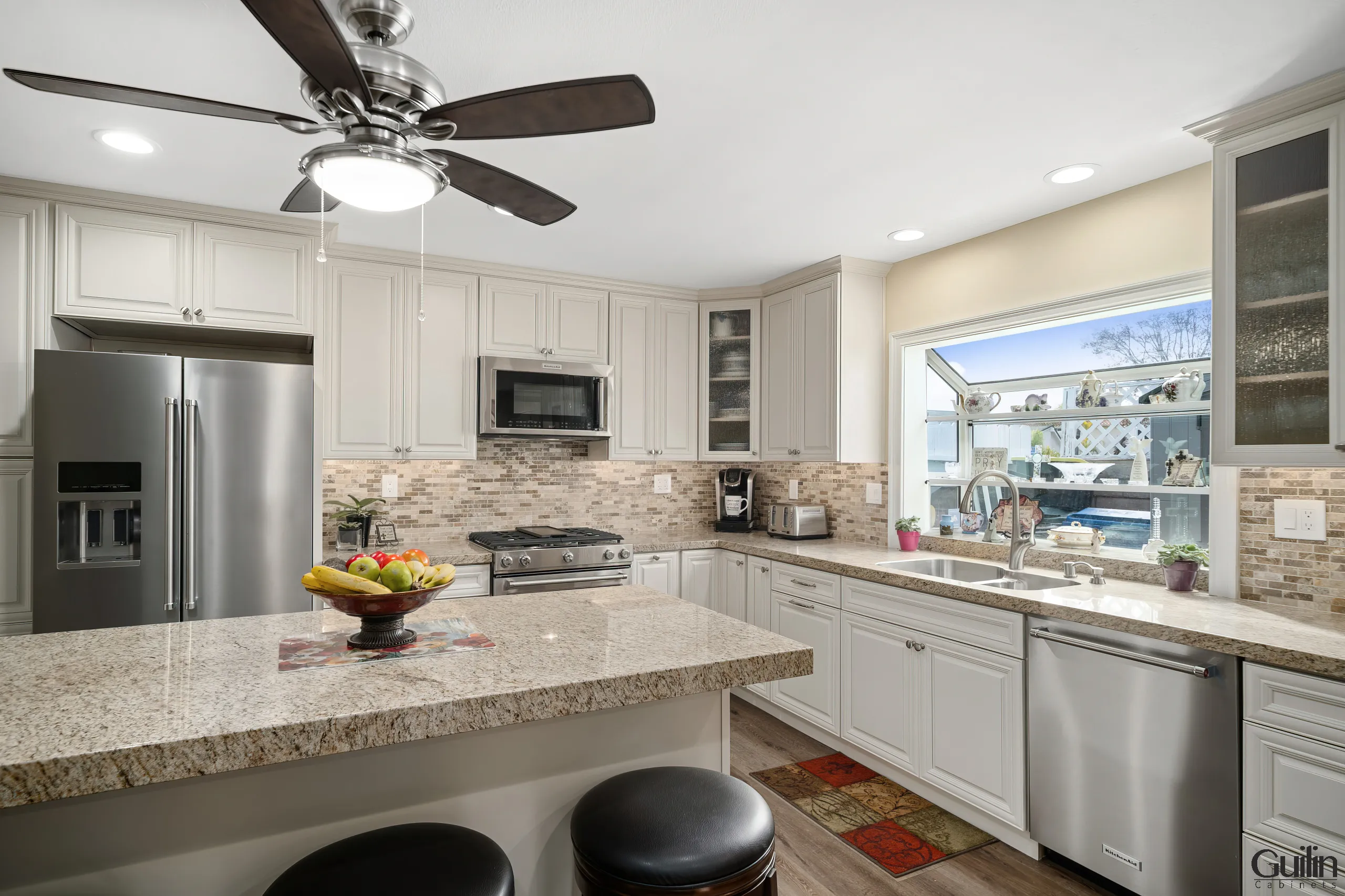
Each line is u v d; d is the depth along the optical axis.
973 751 2.51
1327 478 2.10
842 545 3.79
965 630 2.55
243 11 1.60
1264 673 1.76
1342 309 1.83
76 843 1.19
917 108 2.06
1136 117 2.10
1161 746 1.97
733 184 2.62
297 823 1.32
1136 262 2.59
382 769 1.39
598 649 1.55
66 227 2.68
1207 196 2.40
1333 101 1.86
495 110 1.36
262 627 1.74
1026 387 3.42
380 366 3.45
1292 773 1.71
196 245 2.88
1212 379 2.10
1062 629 2.23
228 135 2.23
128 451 2.56
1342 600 2.07
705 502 4.61
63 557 2.53
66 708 1.16
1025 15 1.63
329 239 3.26
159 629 1.71
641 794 1.37
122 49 1.75
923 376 3.72
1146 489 2.89
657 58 1.81
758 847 1.25
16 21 1.63
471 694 1.24
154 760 1.02
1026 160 2.41
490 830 1.48
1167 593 2.40
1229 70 1.85
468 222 3.06
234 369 2.74
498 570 3.37
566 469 4.21
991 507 3.48
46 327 2.65
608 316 4.03
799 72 1.87
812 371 3.74
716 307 4.26
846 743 3.17
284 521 2.80
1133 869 2.03
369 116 1.40
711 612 1.94
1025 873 2.29
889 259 3.60
